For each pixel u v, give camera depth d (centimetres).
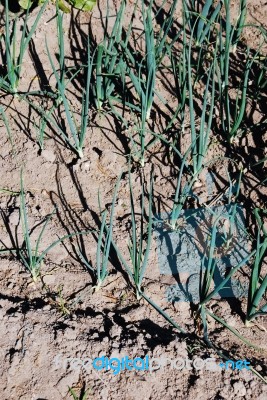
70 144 245
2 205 232
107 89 250
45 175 243
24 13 290
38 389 184
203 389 187
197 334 205
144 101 235
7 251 219
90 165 247
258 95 274
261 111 271
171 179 247
